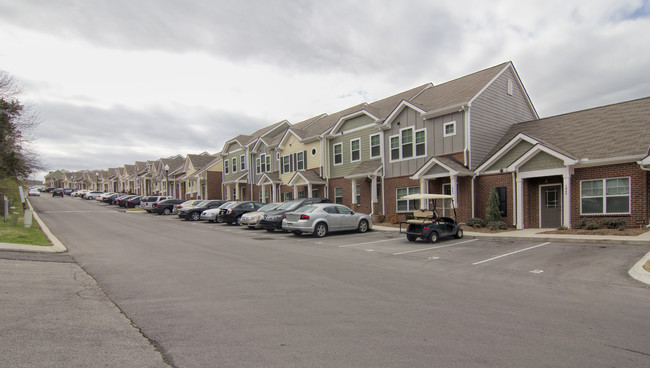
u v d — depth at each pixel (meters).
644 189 13.91
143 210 40.00
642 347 4.45
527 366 3.95
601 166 15.00
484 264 9.92
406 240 15.30
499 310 5.94
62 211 36.44
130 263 10.05
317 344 4.54
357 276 8.48
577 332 4.94
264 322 5.33
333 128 27.50
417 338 4.75
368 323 5.31
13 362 3.91
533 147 16.31
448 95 21.33
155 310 5.87
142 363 3.97
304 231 16.86
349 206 26.39
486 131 19.89
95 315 5.57
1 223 16.98
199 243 14.64
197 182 49.19
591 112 18.25
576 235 13.68
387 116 23.56
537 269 9.15
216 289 7.22
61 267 9.21
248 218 20.91
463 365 3.97
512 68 21.73
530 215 17.50
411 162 21.89
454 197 16.52
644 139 14.48
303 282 7.84
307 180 27.45
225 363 4.00
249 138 41.53
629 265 9.15
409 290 7.20
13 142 24.97
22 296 6.38
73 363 3.93
